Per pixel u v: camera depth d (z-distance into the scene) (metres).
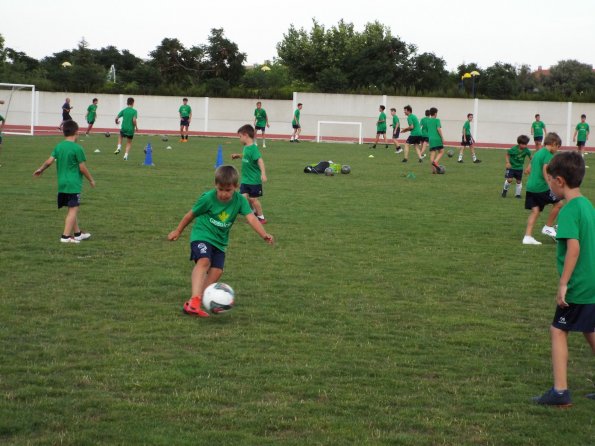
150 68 55.12
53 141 32.56
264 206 15.33
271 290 8.65
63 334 6.78
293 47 63.97
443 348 6.77
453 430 4.98
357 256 10.73
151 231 12.09
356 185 19.91
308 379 5.84
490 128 47.50
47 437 4.66
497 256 11.07
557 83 78.81
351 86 57.97
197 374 5.87
